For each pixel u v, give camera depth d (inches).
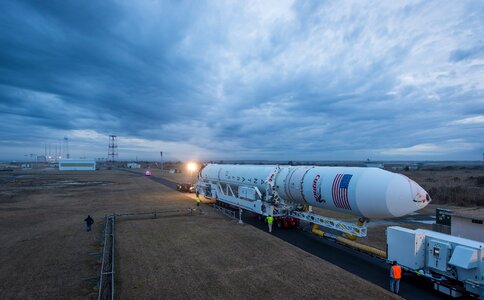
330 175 669.3
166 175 3275.1
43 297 405.7
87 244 650.8
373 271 511.2
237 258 555.5
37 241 674.8
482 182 1899.6
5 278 468.4
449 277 421.4
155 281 450.9
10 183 2102.6
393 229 499.8
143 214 995.3
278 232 775.1
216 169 1225.4
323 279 464.1
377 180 565.3
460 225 562.3
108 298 396.2
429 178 2507.4
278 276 473.7
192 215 989.8
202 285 438.0
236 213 1028.5
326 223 682.8
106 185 2048.5
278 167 848.9
